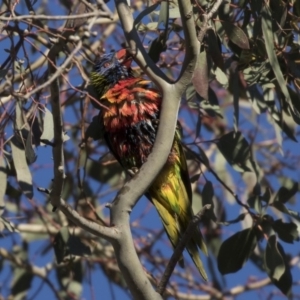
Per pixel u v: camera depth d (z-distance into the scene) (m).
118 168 10.88
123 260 6.45
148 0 8.44
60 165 6.23
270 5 8.12
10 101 8.39
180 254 6.54
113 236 6.42
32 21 8.03
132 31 6.95
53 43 7.33
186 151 9.57
